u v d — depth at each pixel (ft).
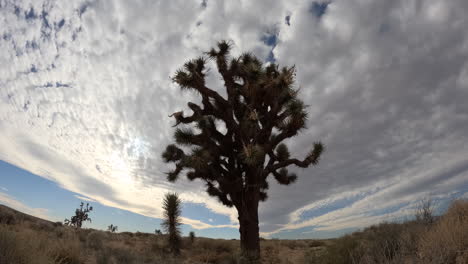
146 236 60.59
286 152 51.08
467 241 16.79
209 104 48.60
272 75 51.37
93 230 57.52
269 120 46.34
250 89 46.91
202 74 48.93
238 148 47.67
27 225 42.27
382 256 18.12
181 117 48.29
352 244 24.75
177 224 46.75
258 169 45.75
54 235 37.88
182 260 39.19
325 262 24.90
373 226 35.55
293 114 44.62
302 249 50.14
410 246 19.03
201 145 46.70
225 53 49.49
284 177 53.11
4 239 17.16
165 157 50.47
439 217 24.11
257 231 44.34
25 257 17.19
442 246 17.30
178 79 46.55
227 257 41.09
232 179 47.01
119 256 30.71
